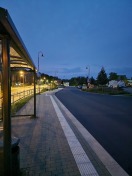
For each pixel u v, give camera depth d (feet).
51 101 63.31
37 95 96.53
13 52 16.12
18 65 26.89
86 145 18.75
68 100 71.97
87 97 88.63
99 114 39.14
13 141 11.51
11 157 10.88
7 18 7.41
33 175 12.45
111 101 68.28
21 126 25.91
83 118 34.45
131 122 30.89
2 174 10.62
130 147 18.89
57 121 29.60
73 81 466.29
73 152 16.66
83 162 14.65
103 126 27.94
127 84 246.88
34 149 17.21
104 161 14.99
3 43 9.86
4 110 10.20
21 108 43.98
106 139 21.44
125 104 58.49
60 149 17.34
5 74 10.05
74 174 12.70
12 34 9.36
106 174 12.85
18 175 11.64
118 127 27.27
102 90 133.08
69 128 25.16
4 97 10.13
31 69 31.04
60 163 14.35
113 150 18.02
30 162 14.44
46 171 13.04
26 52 14.58
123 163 15.16
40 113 37.19
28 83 246.06
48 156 15.66
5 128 10.27
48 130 23.99
